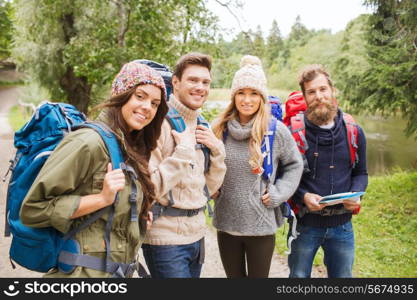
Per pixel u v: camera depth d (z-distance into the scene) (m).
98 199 1.76
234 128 2.69
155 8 8.88
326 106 2.76
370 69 7.98
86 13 12.68
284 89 26.33
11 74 44.56
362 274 4.32
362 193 2.60
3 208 6.20
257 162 2.59
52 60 14.45
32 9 13.52
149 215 2.19
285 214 2.81
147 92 1.90
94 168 1.80
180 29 9.46
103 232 1.85
